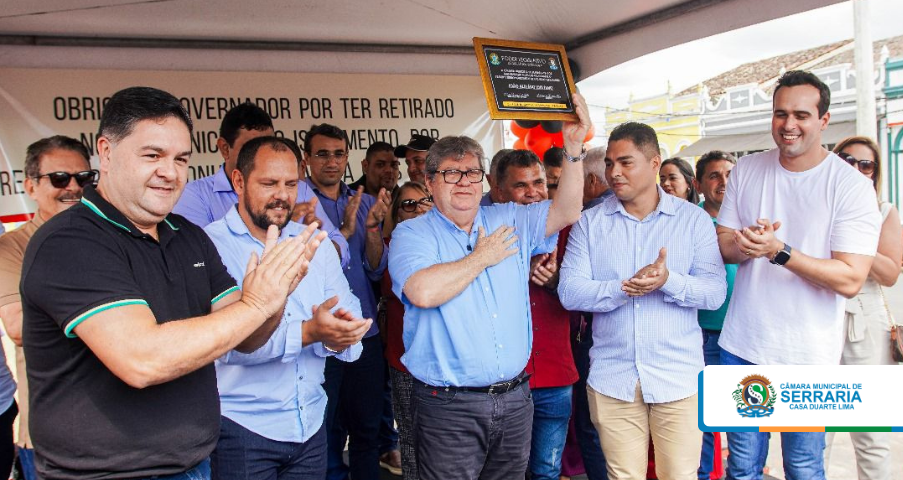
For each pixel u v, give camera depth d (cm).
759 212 281
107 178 160
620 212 283
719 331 350
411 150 452
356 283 357
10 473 287
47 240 152
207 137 437
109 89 409
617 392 274
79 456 155
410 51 487
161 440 162
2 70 384
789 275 272
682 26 404
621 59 444
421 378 251
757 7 363
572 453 382
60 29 380
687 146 2405
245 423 225
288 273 161
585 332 351
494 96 248
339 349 228
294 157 241
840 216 261
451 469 250
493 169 366
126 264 159
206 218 300
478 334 246
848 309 316
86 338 146
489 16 418
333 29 430
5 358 284
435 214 269
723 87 2561
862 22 1315
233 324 152
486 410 247
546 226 273
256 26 409
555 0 390
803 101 258
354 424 350
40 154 268
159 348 144
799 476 285
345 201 396
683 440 271
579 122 261
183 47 422
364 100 484
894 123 1845
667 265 276
